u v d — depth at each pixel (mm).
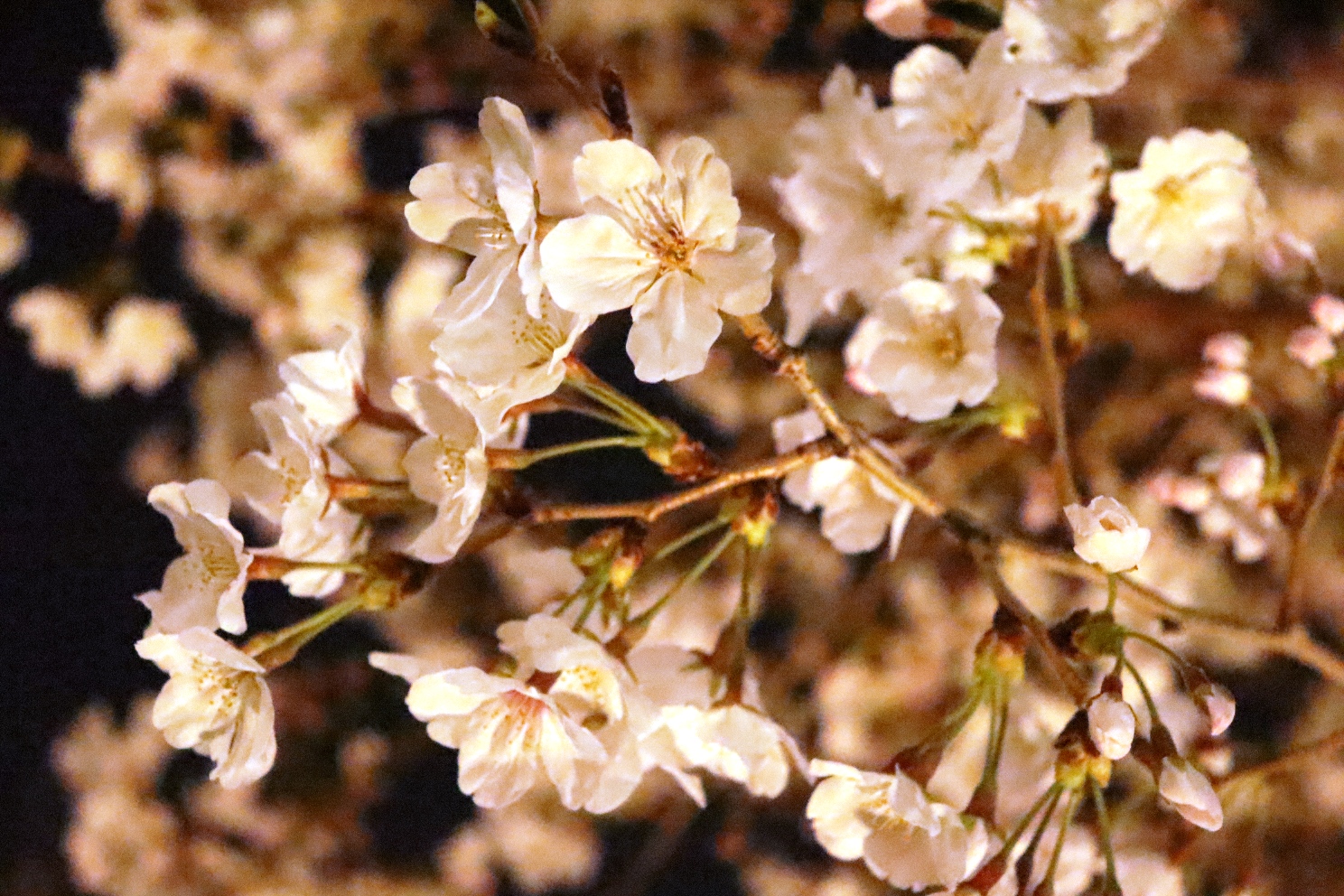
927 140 779
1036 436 809
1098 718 732
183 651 753
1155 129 1059
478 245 742
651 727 740
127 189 1148
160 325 1205
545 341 743
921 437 804
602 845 1387
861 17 1076
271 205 1142
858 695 1099
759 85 1137
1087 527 735
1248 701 1118
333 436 771
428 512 772
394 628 1274
